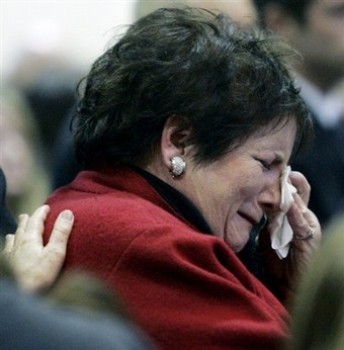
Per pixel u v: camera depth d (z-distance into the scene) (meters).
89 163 7.19
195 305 6.49
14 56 15.89
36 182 11.09
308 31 10.44
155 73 6.88
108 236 6.62
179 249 6.53
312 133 7.26
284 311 6.97
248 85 6.90
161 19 7.07
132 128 6.93
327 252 5.63
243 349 6.43
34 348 4.79
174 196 6.90
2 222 7.79
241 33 7.09
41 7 16.16
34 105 13.44
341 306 5.49
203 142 6.88
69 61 15.77
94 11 15.97
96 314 5.02
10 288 4.95
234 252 7.11
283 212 7.41
